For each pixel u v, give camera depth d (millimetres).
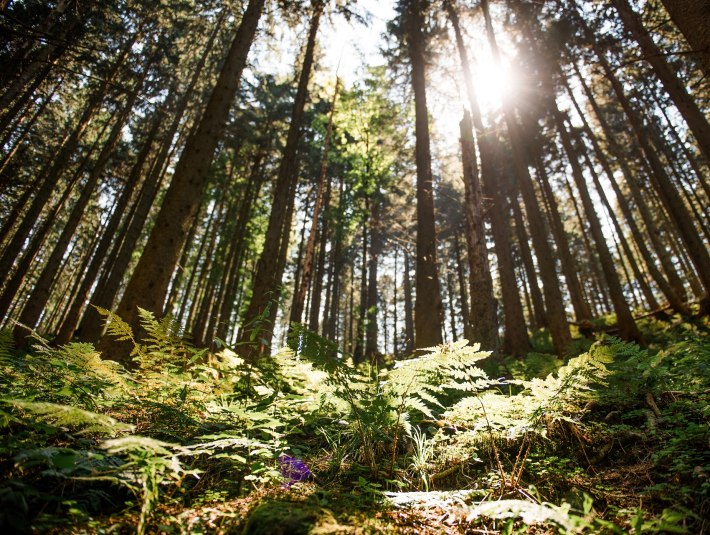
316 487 2330
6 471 1799
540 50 15250
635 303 26422
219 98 6355
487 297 7133
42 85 14469
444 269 14977
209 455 2521
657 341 9953
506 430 2887
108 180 21562
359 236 26953
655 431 2705
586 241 23562
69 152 14711
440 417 3764
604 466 2600
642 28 8742
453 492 2223
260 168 23891
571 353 7246
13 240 12703
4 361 2965
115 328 3354
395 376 2850
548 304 9703
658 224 26500
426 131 10945
